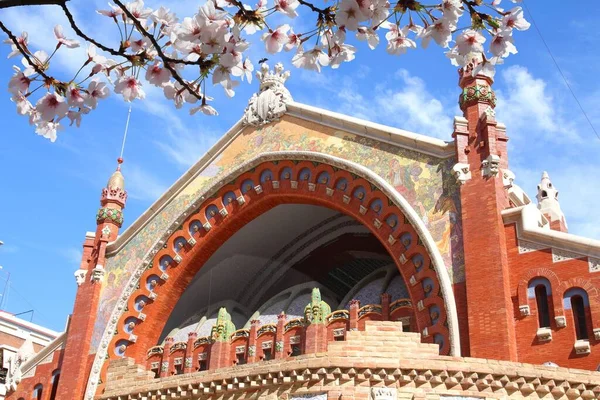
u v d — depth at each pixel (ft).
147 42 28.04
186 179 117.80
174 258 114.83
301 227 120.47
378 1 26.12
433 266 86.99
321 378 66.64
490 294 80.38
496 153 87.76
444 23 26.86
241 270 125.80
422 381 65.36
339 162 101.19
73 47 27.76
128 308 114.52
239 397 72.79
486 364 66.03
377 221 95.25
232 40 26.73
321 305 94.02
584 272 78.79
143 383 83.66
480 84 92.63
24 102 27.89
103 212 124.06
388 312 91.25
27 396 119.85
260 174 110.93
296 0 27.43
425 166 93.76
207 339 103.55
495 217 84.02
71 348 114.21
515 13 26.76
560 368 66.44
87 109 28.32
